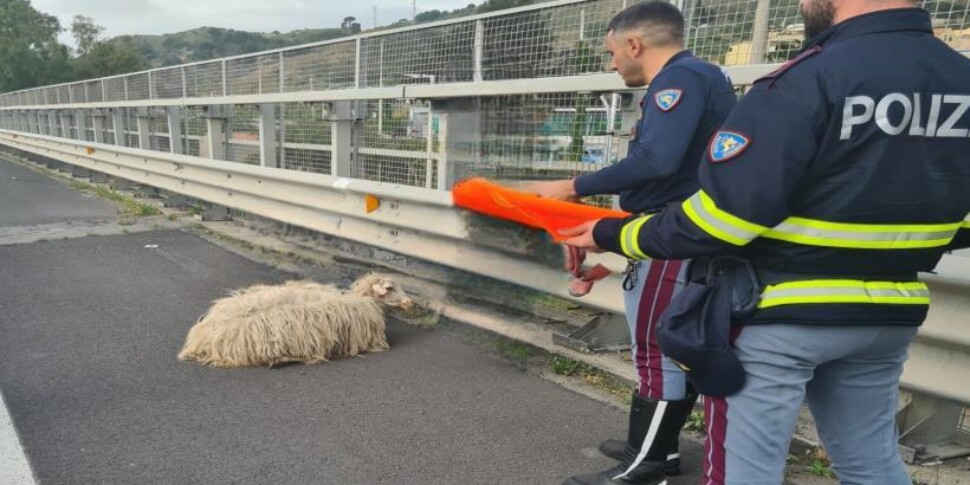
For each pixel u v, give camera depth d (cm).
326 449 287
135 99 1062
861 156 148
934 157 152
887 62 149
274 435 298
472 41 465
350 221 573
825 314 157
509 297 413
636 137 239
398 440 296
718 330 170
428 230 478
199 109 811
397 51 535
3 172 1526
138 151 947
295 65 657
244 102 692
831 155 149
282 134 687
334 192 582
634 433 258
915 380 274
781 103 151
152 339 419
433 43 497
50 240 725
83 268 603
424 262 503
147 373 365
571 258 293
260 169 665
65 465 268
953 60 157
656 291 241
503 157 402
